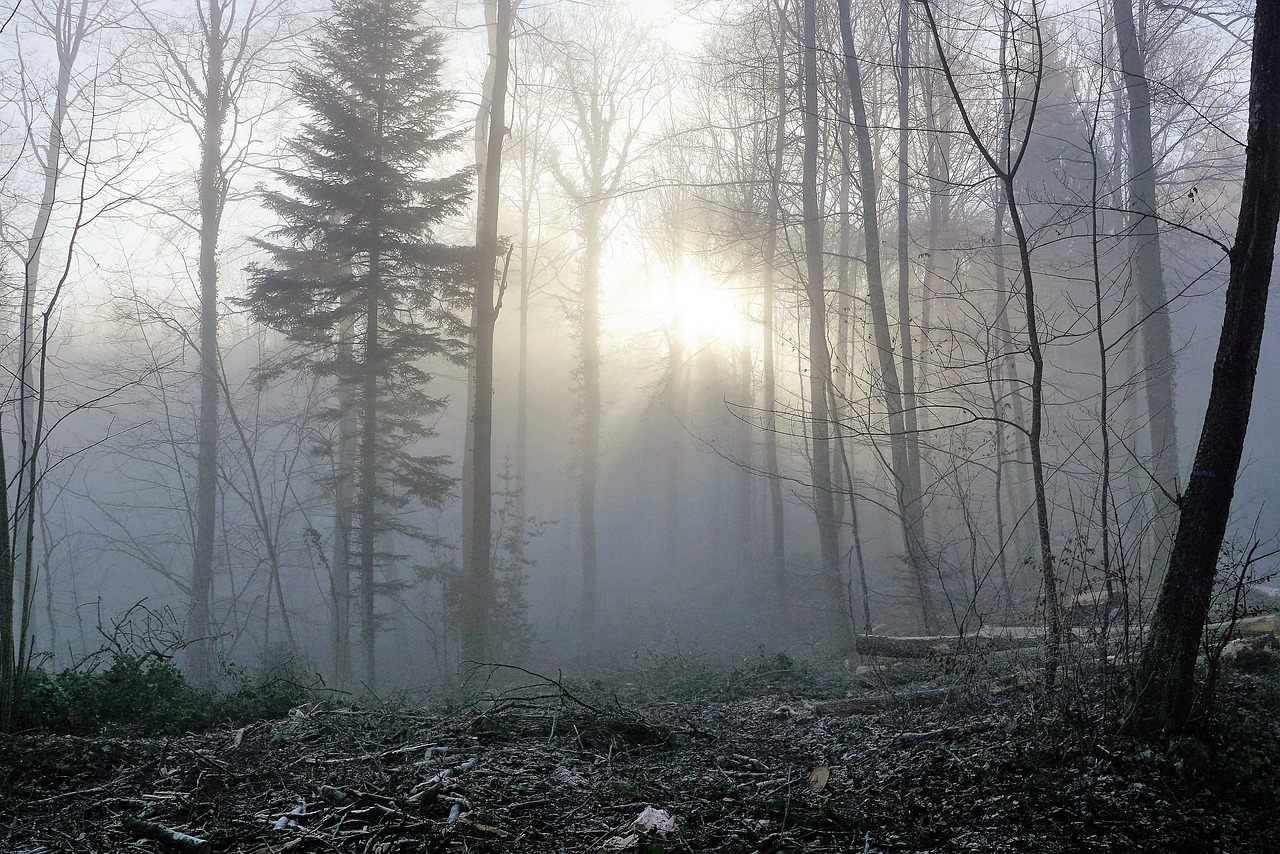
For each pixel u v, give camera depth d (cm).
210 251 2641
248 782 559
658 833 471
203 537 2500
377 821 488
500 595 2491
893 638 1061
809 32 1852
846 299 2581
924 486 2072
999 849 450
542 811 512
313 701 891
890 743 625
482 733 680
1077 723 555
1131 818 462
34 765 574
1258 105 519
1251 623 766
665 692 1078
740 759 627
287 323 1948
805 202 1898
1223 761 492
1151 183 1561
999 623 956
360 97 1983
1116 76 1830
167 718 769
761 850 464
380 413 2303
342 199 1891
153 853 457
